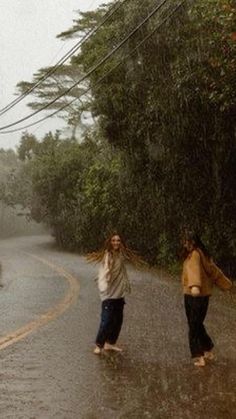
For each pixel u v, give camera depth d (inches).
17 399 272.2
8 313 559.2
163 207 879.1
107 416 246.2
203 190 770.8
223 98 569.3
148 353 364.2
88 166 1774.1
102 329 367.9
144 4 747.4
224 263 788.0
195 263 328.2
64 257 1535.4
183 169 765.3
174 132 725.9
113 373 316.5
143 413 249.0
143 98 796.6
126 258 386.0
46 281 878.4
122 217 1218.0
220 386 286.2
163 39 724.0
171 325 463.8
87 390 285.4
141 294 674.8
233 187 730.8
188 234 337.1
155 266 1072.8
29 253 1787.6
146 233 1088.8
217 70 590.9
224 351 361.1
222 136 674.2
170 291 703.7
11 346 397.7
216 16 540.4
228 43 534.9
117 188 1140.5
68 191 1899.6
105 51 862.5
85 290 743.7
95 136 1537.9
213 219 773.9
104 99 844.0
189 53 634.2
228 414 245.3
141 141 829.2
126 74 802.2
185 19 688.4
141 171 887.7
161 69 741.9
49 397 275.0
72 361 347.3
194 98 661.3
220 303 572.4
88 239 1653.5
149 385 291.4
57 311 562.9
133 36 761.0
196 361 330.3
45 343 405.4
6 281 896.9
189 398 268.5
